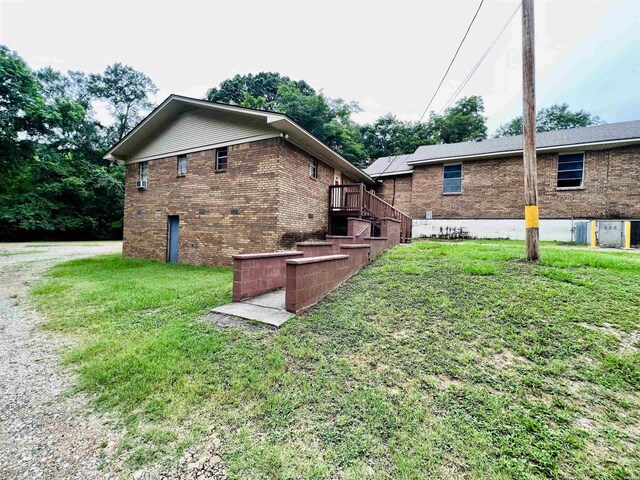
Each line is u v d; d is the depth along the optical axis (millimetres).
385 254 6590
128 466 1654
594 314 2996
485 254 5664
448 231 13148
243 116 8477
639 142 9984
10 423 2061
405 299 3814
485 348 2629
